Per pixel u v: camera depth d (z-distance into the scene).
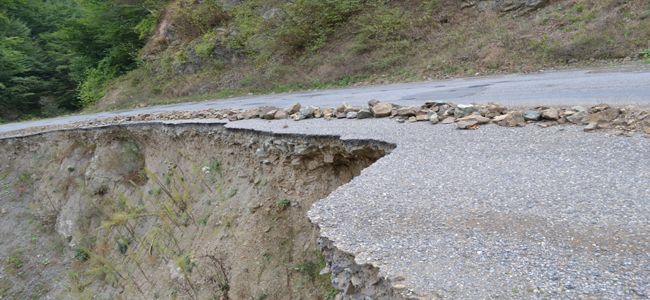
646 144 3.74
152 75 21.77
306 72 15.69
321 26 16.67
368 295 2.39
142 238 8.77
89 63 27.12
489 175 3.54
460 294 2.07
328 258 2.80
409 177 3.70
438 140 4.69
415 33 14.08
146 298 7.44
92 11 25.45
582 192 3.02
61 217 11.80
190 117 9.83
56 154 13.12
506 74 10.12
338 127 5.89
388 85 11.50
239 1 20.78
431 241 2.60
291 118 7.28
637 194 2.89
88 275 9.87
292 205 6.10
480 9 13.55
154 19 23.62
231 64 18.91
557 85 7.10
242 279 6.07
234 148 7.35
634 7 10.30
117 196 10.34
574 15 11.27
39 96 28.86
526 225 2.66
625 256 2.23
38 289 10.69
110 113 16.94
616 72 7.66
